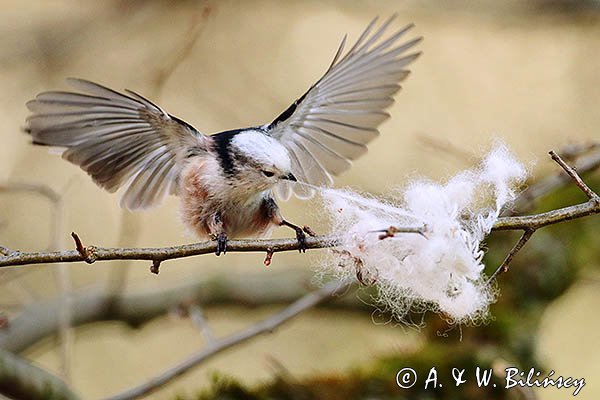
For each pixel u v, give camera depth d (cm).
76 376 1299
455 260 592
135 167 762
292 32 1461
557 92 1420
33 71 1357
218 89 1398
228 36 1428
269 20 1457
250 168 743
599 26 1326
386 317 1133
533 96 1422
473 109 1421
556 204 1139
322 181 820
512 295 1061
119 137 736
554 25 1305
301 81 1428
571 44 1438
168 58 1346
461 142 1396
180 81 1392
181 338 1345
